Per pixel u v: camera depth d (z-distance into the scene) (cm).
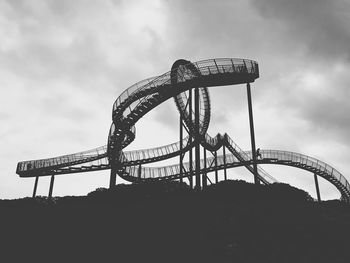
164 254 1784
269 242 1875
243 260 1697
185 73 2917
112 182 3372
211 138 4019
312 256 1750
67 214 2419
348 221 2338
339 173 3875
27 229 2209
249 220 2133
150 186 2658
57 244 1992
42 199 2738
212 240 1897
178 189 2638
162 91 2891
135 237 1984
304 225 2123
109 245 1928
